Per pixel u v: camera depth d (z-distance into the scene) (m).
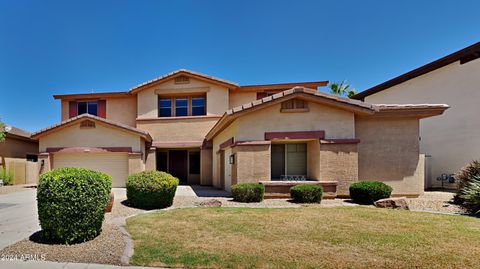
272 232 7.08
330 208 10.41
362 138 13.84
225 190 16.92
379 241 6.30
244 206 11.12
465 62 16.95
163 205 11.09
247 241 6.33
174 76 21.50
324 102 13.15
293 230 7.25
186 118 21.45
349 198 12.90
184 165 23.80
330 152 13.09
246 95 22.16
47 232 6.34
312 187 11.86
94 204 6.53
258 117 13.41
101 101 22.83
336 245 6.03
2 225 8.23
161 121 21.53
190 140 21.34
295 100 13.45
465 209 10.23
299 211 9.80
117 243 6.22
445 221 8.30
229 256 5.39
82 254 5.57
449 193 14.88
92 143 19.19
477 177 10.66
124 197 13.72
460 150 16.84
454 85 17.36
